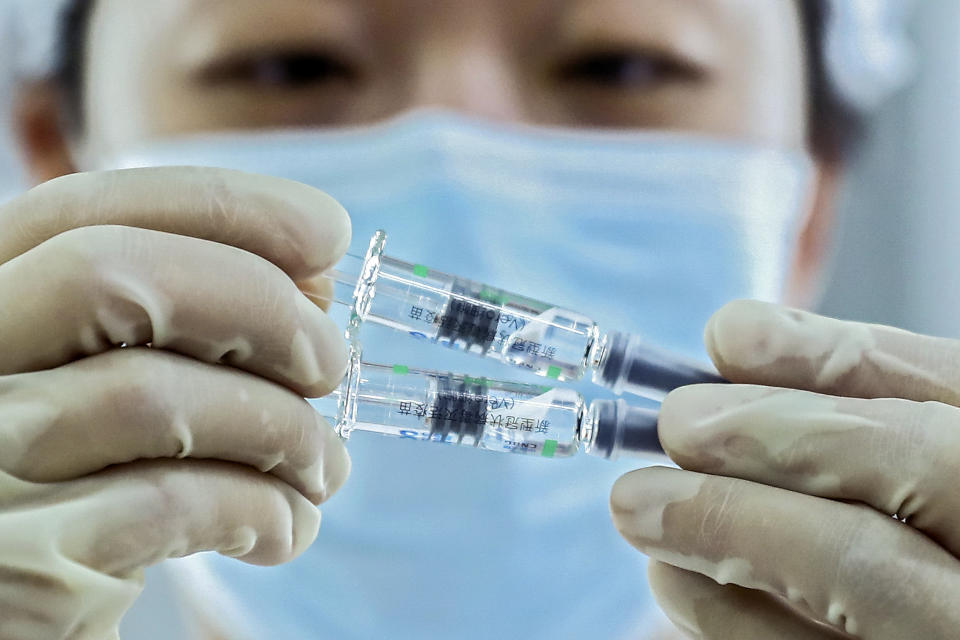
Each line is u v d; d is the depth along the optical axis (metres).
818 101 1.94
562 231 1.67
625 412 0.99
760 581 0.88
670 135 1.70
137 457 0.82
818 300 2.36
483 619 1.67
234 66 1.74
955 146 2.29
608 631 1.70
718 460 0.92
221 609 1.74
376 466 1.63
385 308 1.02
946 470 0.83
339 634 1.69
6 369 0.84
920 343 0.97
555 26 1.72
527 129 1.73
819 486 0.88
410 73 1.75
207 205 0.89
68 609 0.78
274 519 0.89
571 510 1.65
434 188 1.62
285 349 0.88
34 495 0.79
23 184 1.92
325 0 1.69
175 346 0.86
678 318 1.73
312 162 1.66
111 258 0.81
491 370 1.59
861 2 1.81
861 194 2.29
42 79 1.81
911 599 0.81
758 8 1.77
